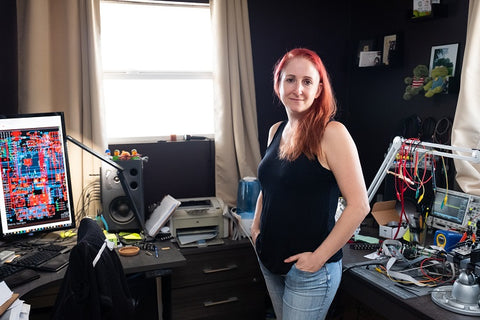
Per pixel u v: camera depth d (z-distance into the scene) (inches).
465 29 90.3
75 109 97.8
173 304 97.7
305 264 59.4
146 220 102.7
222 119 109.4
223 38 106.9
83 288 58.0
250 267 101.9
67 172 87.1
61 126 85.9
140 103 111.3
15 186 83.9
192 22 112.3
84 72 98.2
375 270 74.2
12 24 96.0
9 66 96.7
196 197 114.0
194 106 115.3
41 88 94.9
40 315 89.3
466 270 63.1
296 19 117.6
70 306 57.3
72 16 95.7
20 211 84.7
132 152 96.9
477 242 76.0
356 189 57.0
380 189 113.3
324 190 59.8
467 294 60.8
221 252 99.0
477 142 85.1
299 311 61.6
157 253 83.4
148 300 97.1
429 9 93.6
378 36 111.3
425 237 85.0
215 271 98.8
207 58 114.7
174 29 111.3
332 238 57.7
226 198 112.5
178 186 112.7
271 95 117.7
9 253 78.1
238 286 101.8
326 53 122.1
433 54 97.3
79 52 98.0
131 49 109.3
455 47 92.1
